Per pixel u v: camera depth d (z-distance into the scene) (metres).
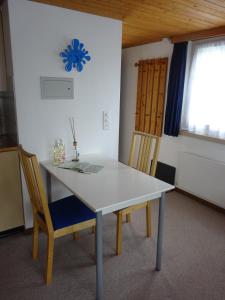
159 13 2.27
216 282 1.84
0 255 2.10
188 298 1.69
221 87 2.80
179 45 3.10
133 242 2.31
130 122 4.20
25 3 2.00
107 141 2.79
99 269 1.58
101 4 2.07
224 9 2.11
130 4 2.06
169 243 2.30
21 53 2.07
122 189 1.75
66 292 1.73
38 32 2.11
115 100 2.72
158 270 1.95
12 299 1.67
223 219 2.75
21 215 2.38
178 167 3.42
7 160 2.19
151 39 3.41
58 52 2.25
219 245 2.28
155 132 3.68
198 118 3.10
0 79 2.40
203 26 2.65
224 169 2.80
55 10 2.14
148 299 1.68
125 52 4.10
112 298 1.68
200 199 3.17
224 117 2.82
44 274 1.89
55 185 2.53
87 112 2.56
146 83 3.71
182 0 1.93
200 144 3.12
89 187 1.78
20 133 2.23
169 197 3.30
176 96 3.21
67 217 1.81
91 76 2.49
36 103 2.24
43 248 2.19
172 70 3.22
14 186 2.28
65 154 2.51
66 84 2.36
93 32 2.39
